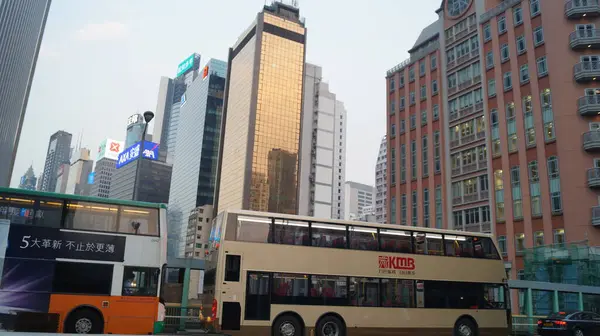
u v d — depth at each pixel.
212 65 199.38
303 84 164.00
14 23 105.56
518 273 47.62
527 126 50.06
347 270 18.62
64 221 16.64
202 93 194.88
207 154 183.62
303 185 171.38
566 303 38.09
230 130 168.12
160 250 17.50
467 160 57.16
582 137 45.69
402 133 68.62
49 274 16.02
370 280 18.92
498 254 21.88
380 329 18.53
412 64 69.06
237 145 158.88
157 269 17.27
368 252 19.22
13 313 15.37
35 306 15.62
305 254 18.16
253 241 17.56
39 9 130.38
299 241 18.27
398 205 66.56
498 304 21.11
